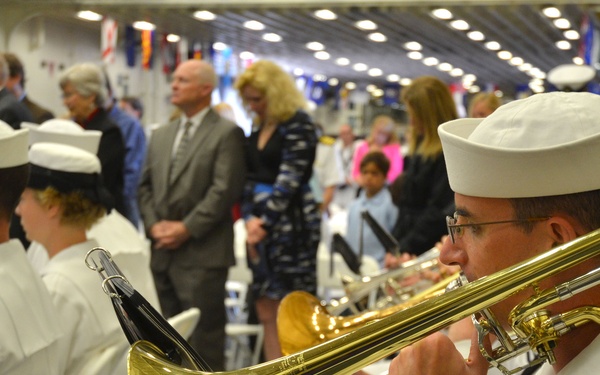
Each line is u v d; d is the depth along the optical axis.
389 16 7.78
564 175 1.31
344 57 11.80
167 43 9.82
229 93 12.20
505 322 1.39
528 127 1.35
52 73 10.10
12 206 2.25
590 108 1.36
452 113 4.25
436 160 4.20
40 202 2.59
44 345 2.21
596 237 1.25
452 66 12.62
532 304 1.28
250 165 4.97
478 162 1.36
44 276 2.52
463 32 8.93
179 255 4.75
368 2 6.80
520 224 1.35
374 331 1.29
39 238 2.61
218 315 4.79
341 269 5.70
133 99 9.05
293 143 4.86
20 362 2.13
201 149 4.78
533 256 1.35
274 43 10.09
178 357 1.42
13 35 8.60
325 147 9.66
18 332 2.13
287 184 4.83
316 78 15.22
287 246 4.88
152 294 3.28
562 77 5.69
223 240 4.79
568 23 7.96
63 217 2.58
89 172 2.63
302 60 12.30
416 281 3.26
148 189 4.93
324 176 9.62
